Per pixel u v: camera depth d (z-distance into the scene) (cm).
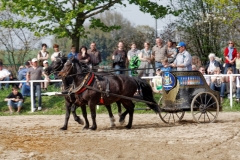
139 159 1013
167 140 1205
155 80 1862
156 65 1978
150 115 1816
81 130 1423
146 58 2006
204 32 2934
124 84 1459
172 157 1027
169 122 1602
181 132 1336
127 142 1183
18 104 1986
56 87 2177
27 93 2067
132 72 2009
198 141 1188
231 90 1945
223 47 2944
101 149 1099
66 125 1439
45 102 2075
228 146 1129
